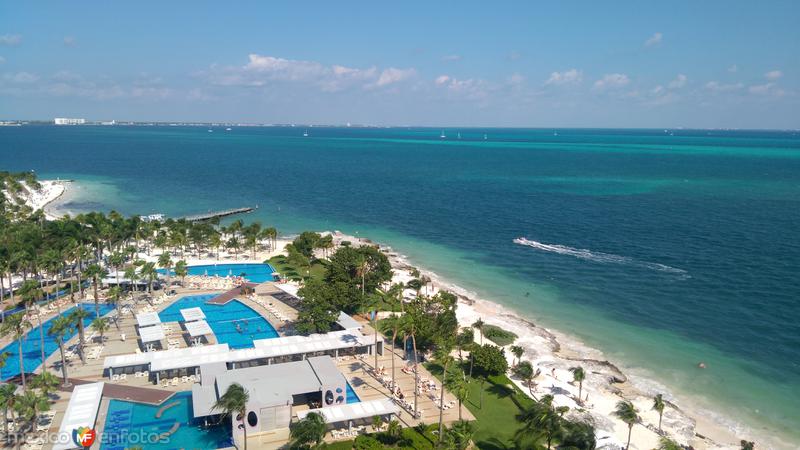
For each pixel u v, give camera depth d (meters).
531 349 107.06
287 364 88.44
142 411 80.50
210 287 139.88
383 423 79.69
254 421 75.06
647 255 174.12
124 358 91.44
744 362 104.38
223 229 178.00
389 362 100.12
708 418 86.38
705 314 126.81
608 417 84.69
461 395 76.81
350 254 133.88
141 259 150.00
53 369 93.25
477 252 180.88
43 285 136.00
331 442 74.38
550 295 140.25
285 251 176.38
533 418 71.00
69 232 137.12
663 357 106.44
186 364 89.75
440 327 98.88
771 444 80.06
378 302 119.81
